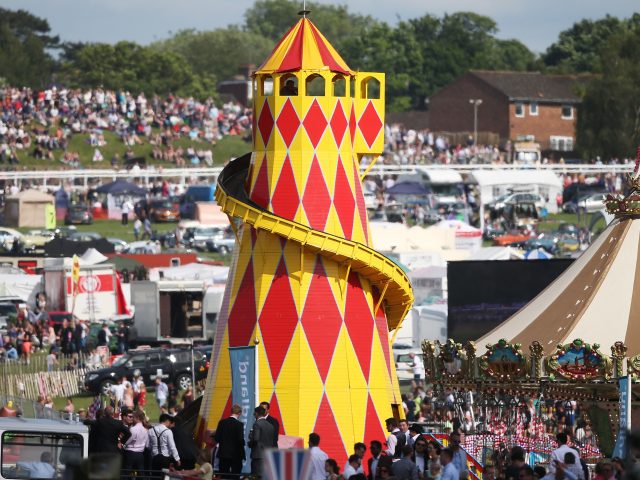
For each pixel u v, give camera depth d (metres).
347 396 129.75
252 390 116.88
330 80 133.88
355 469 102.62
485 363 122.06
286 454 57.06
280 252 131.75
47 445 92.00
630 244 125.88
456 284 190.88
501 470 112.06
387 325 138.25
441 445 111.38
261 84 135.00
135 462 108.50
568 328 121.75
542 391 120.06
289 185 133.00
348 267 131.75
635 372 115.06
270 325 130.50
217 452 112.38
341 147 134.62
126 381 190.25
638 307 121.75
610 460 106.44
